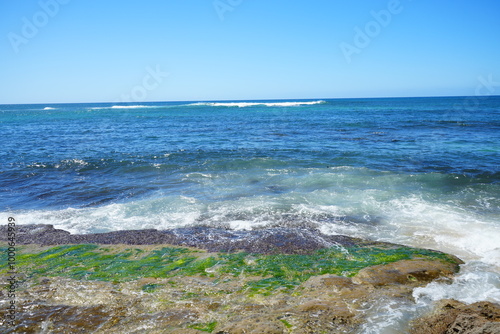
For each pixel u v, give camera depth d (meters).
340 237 8.77
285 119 44.81
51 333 5.02
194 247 8.37
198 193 12.80
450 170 15.36
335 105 86.31
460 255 7.62
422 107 73.62
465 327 4.63
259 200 11.73
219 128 34.59
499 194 11.89
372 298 5.75
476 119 40.62
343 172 15.32
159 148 22.56
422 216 10.08
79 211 11.08
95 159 18.66
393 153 19.53
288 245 8.34
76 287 6.40
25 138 28.12
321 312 5.31
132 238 8.94
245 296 6.00
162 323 5.20
